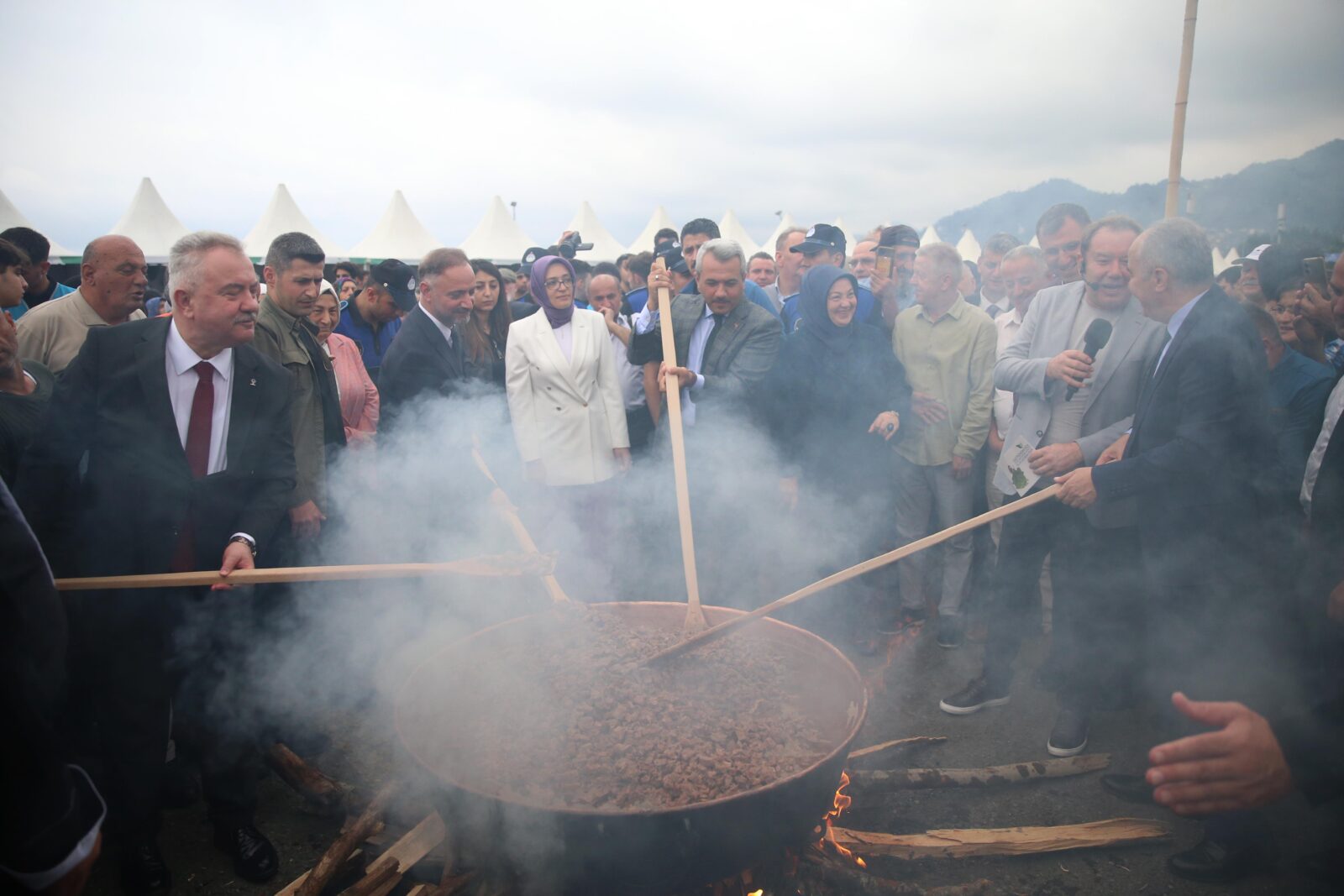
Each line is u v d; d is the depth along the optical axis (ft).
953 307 11.23
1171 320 7.84
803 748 6.42
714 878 5.57
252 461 7.57
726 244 11.41
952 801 8.34
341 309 14.05
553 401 12.12
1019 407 9.90
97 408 7.06
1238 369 7.32
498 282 13.94
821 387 11.48
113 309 9.45
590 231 41.68
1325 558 6.75
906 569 12.05
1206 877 7.10
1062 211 11.63
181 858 7.73
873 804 8.27
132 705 7.09
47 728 3.41
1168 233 7.53
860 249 15.39
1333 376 8.76
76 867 3.43
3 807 3.26
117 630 6.98
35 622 3.74
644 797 5.75
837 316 11.30
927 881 7.18
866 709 6.55
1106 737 9.36
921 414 11.34
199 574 6.84
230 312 7.01
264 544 7.65
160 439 7.13
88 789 3.72
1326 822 7.88
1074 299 9.73
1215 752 3.44
